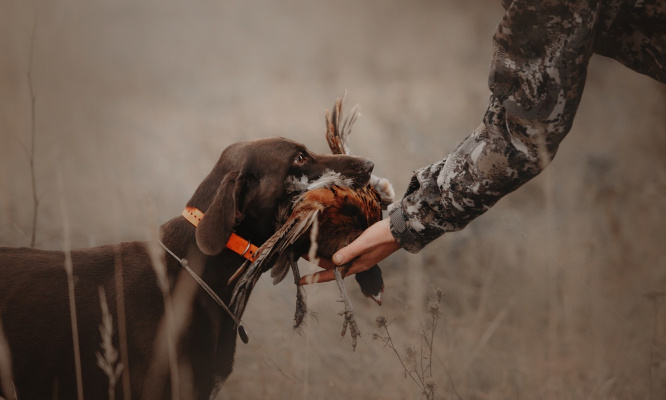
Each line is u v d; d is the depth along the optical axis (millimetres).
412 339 4129
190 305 3014
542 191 6020
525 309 4465
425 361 3912
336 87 12125
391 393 3830
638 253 4941
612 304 4273
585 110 8109
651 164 6359
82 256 3027
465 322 4336
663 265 4777
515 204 5934
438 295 3381
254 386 3936
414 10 19859
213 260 3104
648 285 4535
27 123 7641
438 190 2881
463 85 10812
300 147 3178
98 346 2857
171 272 3047
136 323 2916
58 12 12531
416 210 2895
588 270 4531
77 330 2848
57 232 5188
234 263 3133
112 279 2971
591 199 5641
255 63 15125
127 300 2930
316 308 4633
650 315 4184
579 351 4000
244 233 3146
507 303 4488
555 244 4680
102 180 6426
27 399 2822
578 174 6148
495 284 4770
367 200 3119
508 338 4277
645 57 2703
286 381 3789
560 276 4648
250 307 4594
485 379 3963
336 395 3867
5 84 8250
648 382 3529
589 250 4719
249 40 18547
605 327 4059
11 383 2674
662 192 5699
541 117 2570
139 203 5301
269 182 3117
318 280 3096
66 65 12234
